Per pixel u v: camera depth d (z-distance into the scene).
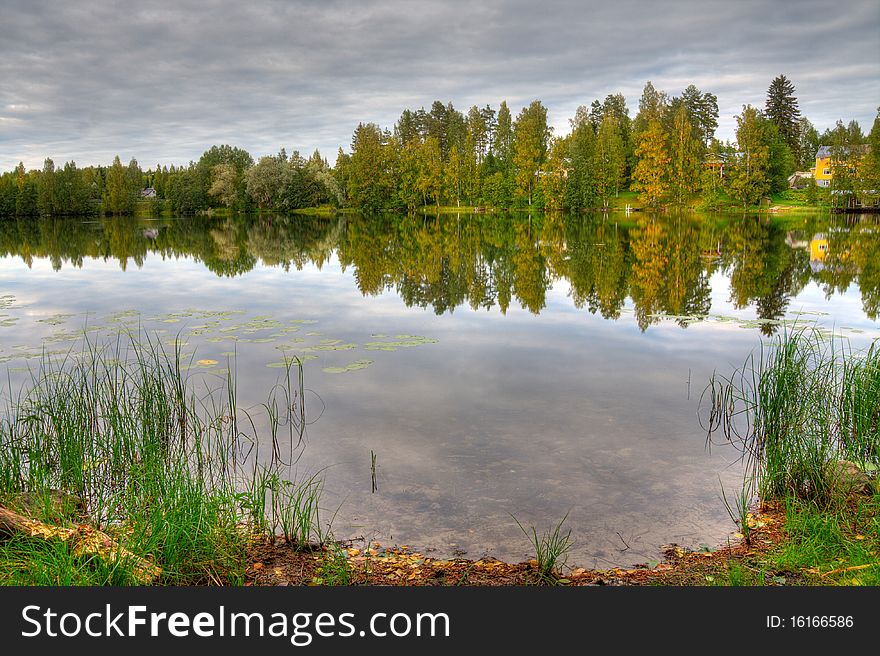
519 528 5.29
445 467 6.43
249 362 10.41
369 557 4.88
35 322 14.06
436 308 15.66
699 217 56.03
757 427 7.01
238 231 49.69
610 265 24.00
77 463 6.18
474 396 8.63
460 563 4.79
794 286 18.48
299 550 5.00
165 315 14.85
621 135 81.94
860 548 4.75
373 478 6.19
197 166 90.56
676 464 6.49
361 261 26.97
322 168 94.44
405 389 8.96
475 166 77.62
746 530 5.14
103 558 4.43
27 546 4.50
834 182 60.12
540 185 70.56
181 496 4.98
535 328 13.17
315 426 7.60
